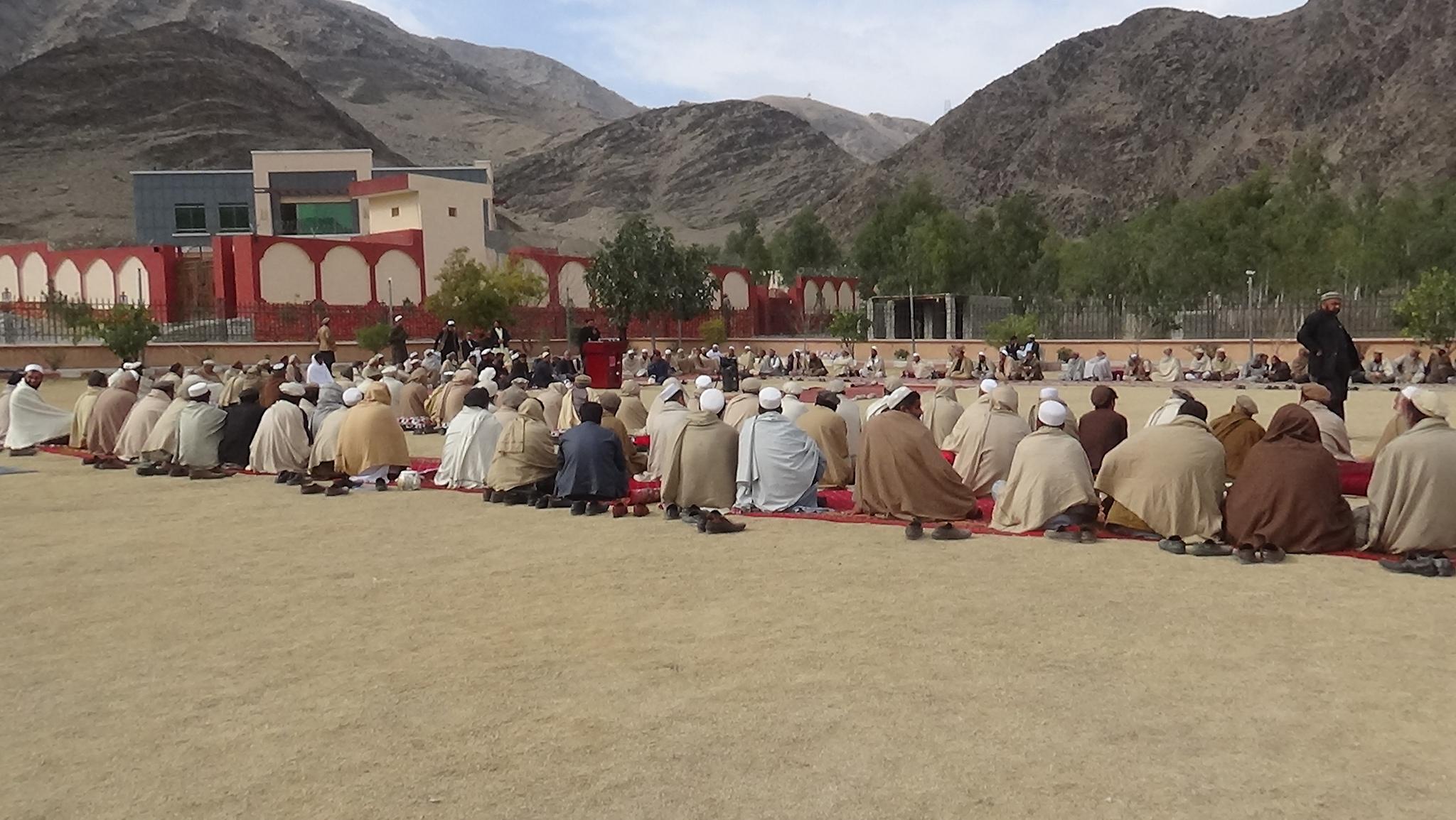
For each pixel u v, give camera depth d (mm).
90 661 4875
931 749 3691
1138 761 3566
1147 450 7035
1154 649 4754
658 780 3484
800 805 3283
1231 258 47469
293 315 34531
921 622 5254
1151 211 60812
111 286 36219
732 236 89375
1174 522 6871
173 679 4598
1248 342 31828
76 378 28047
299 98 143750
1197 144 141250
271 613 5656
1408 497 6273
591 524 8016
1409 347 29375
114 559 6996
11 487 10250
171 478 10859
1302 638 4883
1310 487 6605
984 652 4766
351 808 3322
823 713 4055
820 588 5977
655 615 5492
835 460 9484
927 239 60719
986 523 7852
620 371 25734
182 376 14484
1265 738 3740
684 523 8008
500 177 177750
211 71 137375
